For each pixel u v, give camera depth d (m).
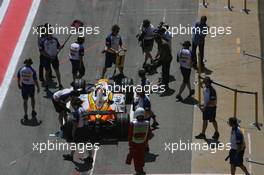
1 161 50.53
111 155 50.44
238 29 65.00
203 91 52.62
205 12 67.56
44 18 67.81
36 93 57.28
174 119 54.06
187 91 57.12
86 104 51.81
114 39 57.16
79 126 49.25
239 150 45.94
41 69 57.97
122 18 67.25
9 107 56.25
